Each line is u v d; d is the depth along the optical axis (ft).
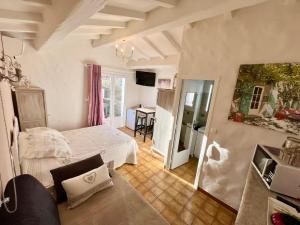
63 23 4.49
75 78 13.41
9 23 6.24
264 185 4.02
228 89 7.25
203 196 8.59
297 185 3.55
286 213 2.87
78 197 5.35
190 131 11.45
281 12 5.60
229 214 7.52
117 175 7.13
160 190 8.81
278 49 5.78
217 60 7.52
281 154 3.98
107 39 10.76
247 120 6.71
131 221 4.99
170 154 10.57
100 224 4.79
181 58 9.11
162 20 5.83
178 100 9.68
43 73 11.65
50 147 7.52
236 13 6.68
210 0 4.31
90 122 14.55
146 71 17.84
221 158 7.83
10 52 9.25
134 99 19.34
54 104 12.66
